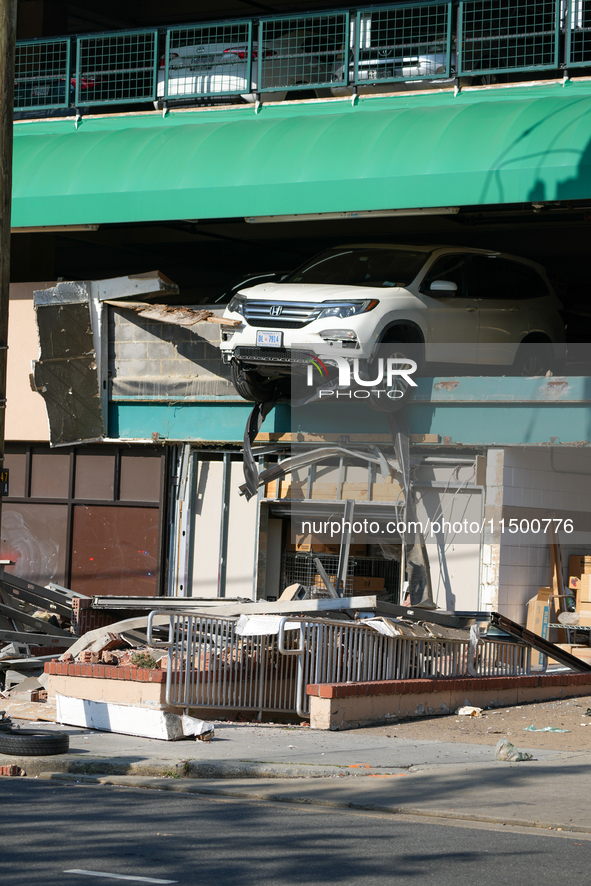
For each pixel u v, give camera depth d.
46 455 36.34
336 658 22.70
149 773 17.27
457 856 12.10
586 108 28.77
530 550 30.55
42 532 36.16
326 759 17.92
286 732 21.00
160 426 34.16
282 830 13.36
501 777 16.78
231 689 22.58
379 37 34.84
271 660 23.55
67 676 22.30
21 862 11.52
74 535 35.75
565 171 27.56
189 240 44.19
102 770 17.45
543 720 23.41
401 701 23.02
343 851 12.27
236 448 34.03
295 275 31.00
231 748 18.88
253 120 33.47
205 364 33.50
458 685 24.31
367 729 21.69
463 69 33.41
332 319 27.53
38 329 34.62
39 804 14.75
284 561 33.34
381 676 23.73
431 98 33.53
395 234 43.31
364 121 31.11
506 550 29.64
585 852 12.46
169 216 31.91
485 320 30.61
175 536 34.44
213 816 14.16
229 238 43.66
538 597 30.28
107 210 32.66
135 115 36.78
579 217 38.31
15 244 41.50
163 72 37.44
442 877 11.12
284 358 28.12
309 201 30.22
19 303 36.25
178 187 31.73
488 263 31.44
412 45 33.31
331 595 28.61
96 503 35.47
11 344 36.25
